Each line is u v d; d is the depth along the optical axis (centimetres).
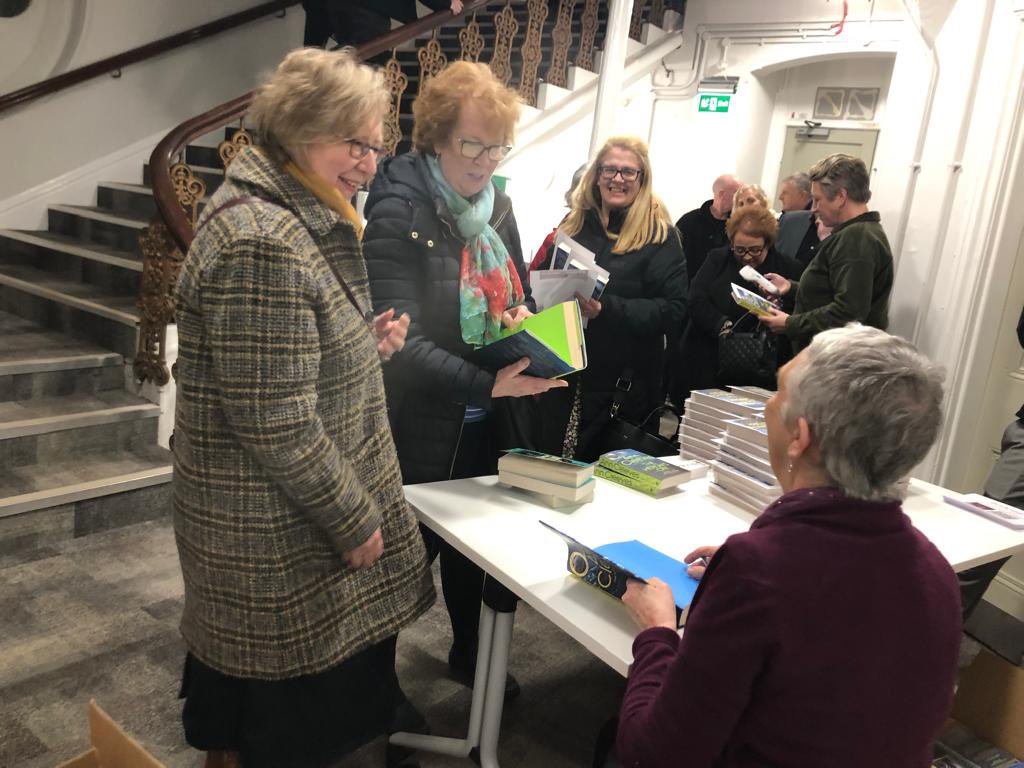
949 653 93
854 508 90
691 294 321
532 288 210
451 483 179
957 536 177
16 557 268
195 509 132
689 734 90
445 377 168
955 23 332
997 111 318
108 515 290
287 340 120
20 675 210
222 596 134
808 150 520
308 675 142
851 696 87
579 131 528
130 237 420
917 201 352
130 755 115
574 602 132
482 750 173
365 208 181
